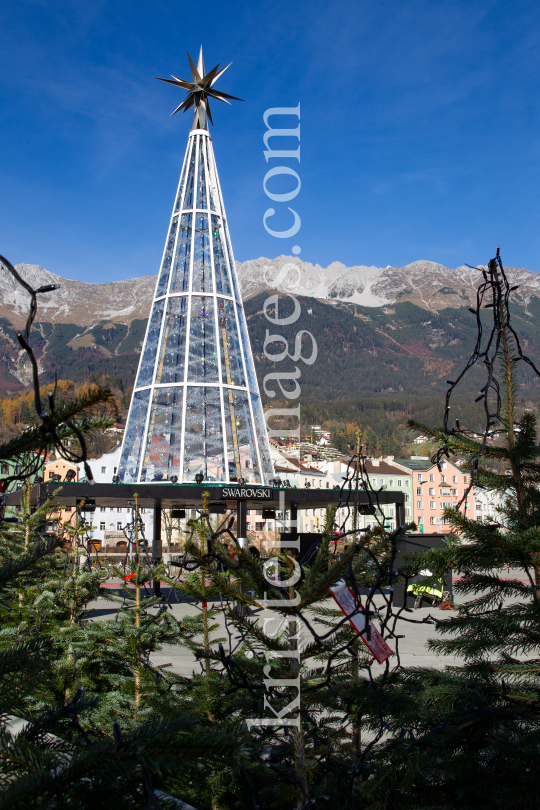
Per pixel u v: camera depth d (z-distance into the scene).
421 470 95.50
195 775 3.69
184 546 3.18
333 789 3.96
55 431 2.14
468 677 3.71
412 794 3.83
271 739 4.04
